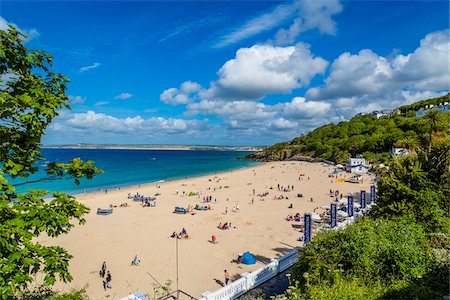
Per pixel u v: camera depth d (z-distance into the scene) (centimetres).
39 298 862
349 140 13975
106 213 4538
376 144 11388
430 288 908
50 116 755
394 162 1847
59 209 726
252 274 1548
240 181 8569
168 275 2427
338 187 7019
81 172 815
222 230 3662
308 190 6694
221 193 6525
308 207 4953
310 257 1191
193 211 4738
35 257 669
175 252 2930
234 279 2339
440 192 1620
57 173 807
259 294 1463
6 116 718
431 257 1070
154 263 2667
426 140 2803
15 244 613
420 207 1574
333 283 1038
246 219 4188
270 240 3266
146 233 3562
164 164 16538
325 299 883
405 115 17150
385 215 1677
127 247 3084
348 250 1149
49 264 636
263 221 4062
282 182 8150
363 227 1263
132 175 10925
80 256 2839
